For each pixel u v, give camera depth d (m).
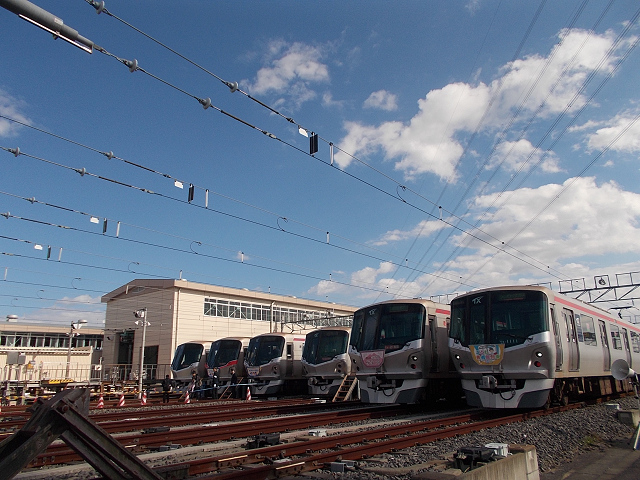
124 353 43.66
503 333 13.88
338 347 22.66
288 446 8.81
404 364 15.80
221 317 41.66
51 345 49.12
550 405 14.80
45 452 8.94
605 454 9.27
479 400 14.09
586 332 16.64
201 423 14.14
